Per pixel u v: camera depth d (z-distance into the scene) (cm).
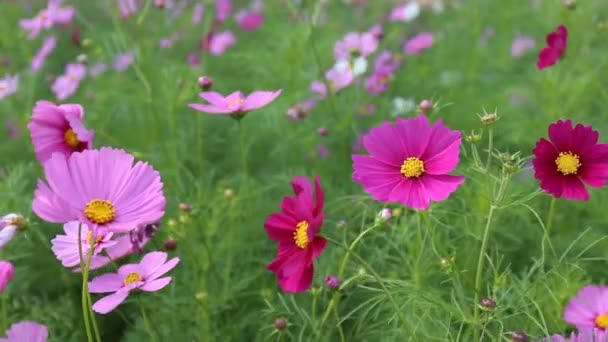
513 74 167
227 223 119
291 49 136
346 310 108
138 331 109
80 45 159
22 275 116
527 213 109
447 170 86
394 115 143
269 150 152
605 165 86
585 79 126
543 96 131
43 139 93
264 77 146
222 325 109
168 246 102
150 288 88
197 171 137
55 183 85
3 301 104
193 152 146
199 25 192
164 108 144
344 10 228
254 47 163
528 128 123
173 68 138
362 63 135
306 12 178
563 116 124
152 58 157
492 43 183
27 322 87
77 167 86
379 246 112
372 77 148
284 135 138
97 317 113
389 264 107
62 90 155
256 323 109
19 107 158
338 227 98
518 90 135
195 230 114
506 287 100
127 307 114
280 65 137
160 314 109
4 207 115
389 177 88
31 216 117
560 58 108
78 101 162
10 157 152
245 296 114
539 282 96
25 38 178
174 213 118
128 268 91
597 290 88
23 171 123
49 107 93
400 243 103
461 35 188
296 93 142
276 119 138
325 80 128
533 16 192
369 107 151
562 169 87
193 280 111
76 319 114
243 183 124
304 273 86
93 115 148
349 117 131
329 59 149
